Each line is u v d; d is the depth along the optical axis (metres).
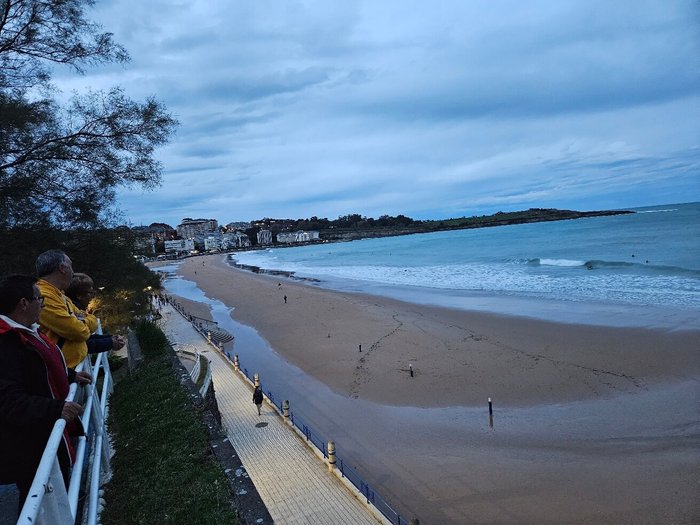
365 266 83.12
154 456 5.99
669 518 10.53
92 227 11.81
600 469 12.65
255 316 41.16
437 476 13.13
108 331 21.23
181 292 68.75
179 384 8.63
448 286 46.69
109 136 11.26
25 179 10.04
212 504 5.05
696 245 56.22
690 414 15.06
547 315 29.23
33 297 2.96
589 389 17.86
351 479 13.30
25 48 10.16
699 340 21.27
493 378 19.92
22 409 2.44
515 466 13.23
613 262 47.56
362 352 25.66
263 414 17.19
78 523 3.92
